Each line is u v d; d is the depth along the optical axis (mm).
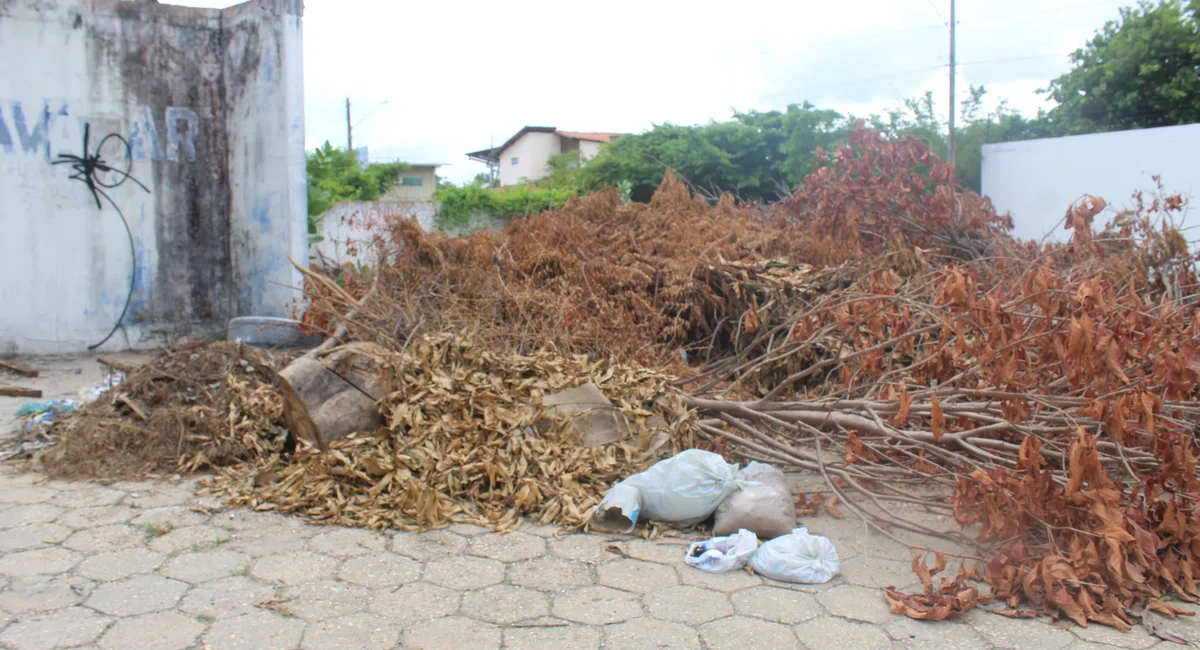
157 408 4922
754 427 5035
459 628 2924
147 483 4395
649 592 3258
